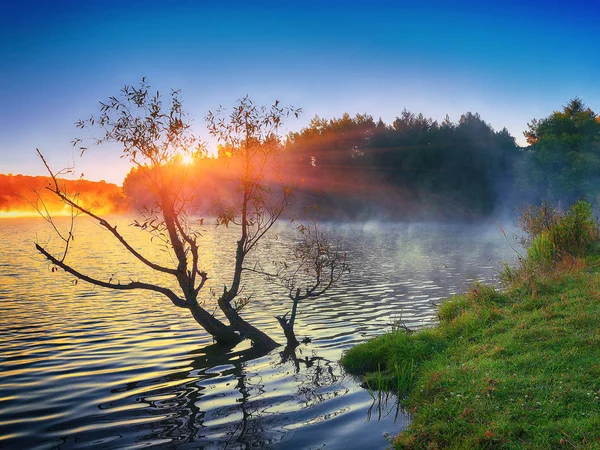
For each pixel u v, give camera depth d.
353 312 16.03
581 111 73.69
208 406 8.40
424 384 8.31
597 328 9.02
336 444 6.88
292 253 36.34
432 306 16.45
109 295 19.77
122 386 9.43
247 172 13.50
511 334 9.59
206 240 51.34
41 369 10.48
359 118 90.56
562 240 16.17
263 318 15.51
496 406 6.88
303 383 9.51
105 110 11.64
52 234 64.19
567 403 6.73
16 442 7.10
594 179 56.56
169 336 13.33
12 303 18.06
